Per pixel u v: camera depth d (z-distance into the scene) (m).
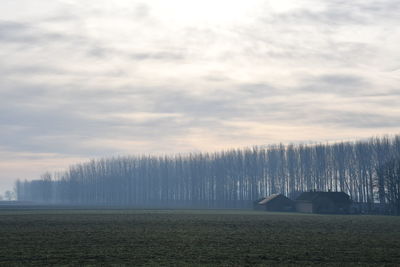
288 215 122.94
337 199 152.00
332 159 196.25
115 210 156.62
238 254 44.72
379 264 39.69
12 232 66.50
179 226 77.50
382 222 90.69
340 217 112.31
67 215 116.25
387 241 55.25
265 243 53.16
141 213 129.62
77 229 71.44
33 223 85.06
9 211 146.12
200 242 54.00
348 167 190.50
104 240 56.00
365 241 55.28
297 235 62.38
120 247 49.66
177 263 39.75
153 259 41.81
